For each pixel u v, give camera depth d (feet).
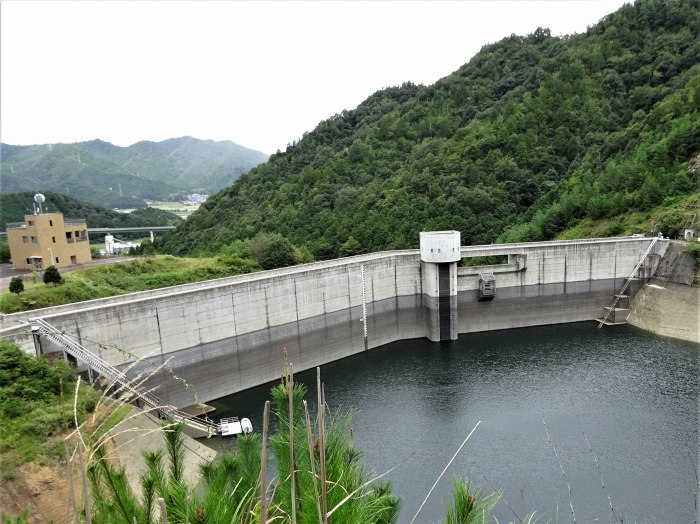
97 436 18.52
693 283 226.17
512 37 570.46
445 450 128.67
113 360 147.33
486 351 210.18
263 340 187.21
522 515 102.37
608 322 246.88
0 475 77.00
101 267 220.23
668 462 119.65
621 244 249.75
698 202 254.47
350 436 23.63
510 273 241.96
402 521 101.09
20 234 220.84
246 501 20.22
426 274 230.68
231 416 157.48
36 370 104.01
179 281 223.10
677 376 172.45
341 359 212.64
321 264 213.46
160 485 20.88
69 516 16.31
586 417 143.43
